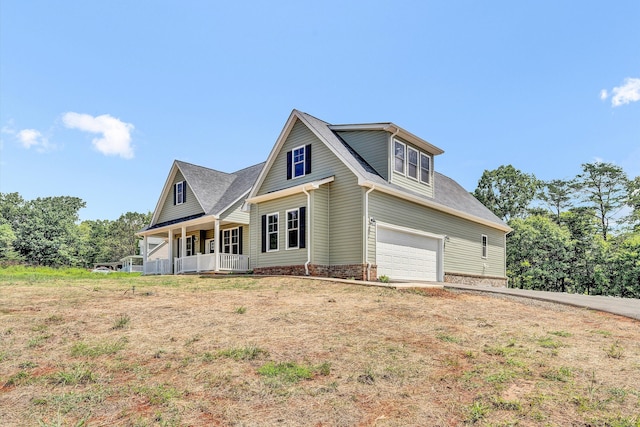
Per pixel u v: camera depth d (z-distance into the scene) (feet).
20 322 23.20
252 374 16.48
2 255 163.73
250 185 77.30
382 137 58.90
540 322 27.22
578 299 40.24
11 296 30.91
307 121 59.36
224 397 14.55
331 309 28.68
